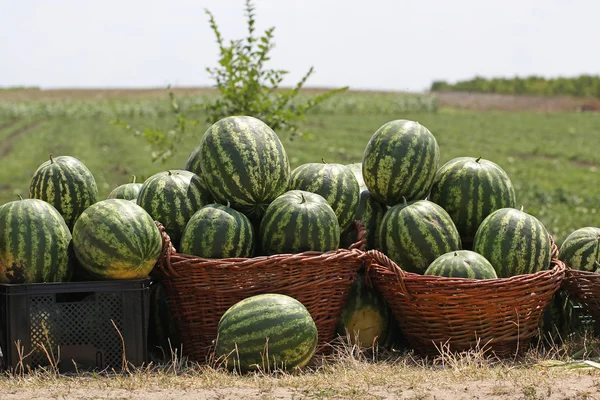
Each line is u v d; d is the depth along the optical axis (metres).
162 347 7.96
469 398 5.59
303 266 7.22
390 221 7.93
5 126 66.94
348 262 7.49
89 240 6.88
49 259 6.95
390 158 8.16
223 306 7.22
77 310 6.82
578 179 30.33
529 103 94.56
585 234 8.31
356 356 7.43
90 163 34.56
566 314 8.30
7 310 6.64
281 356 6.65
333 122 64.12
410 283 7.29
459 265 7.32
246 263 7.07
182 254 7.26
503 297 7.18
